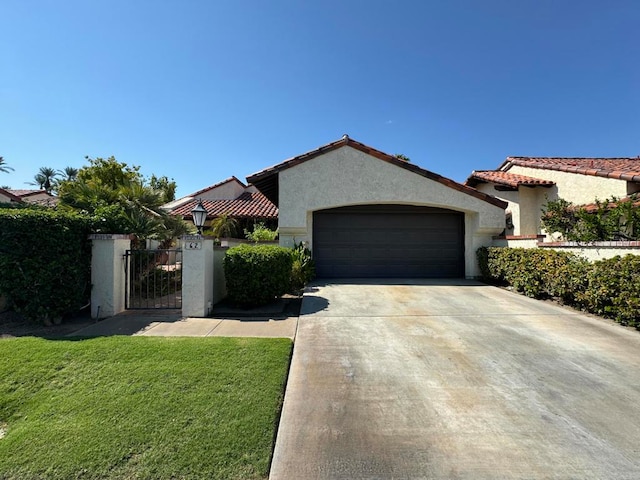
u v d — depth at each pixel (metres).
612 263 6.73
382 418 3.44
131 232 9.70
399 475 2.65
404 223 13.60
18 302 6.62
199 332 6.30
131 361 4.68
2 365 4.54
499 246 12.48
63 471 2.70
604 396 3.87
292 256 10.22
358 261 13.50
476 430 3.23
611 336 5.97
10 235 6.48
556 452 2.91
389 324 6.84
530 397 3.85
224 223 19.69
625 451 2.91
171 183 33.53
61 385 4.08
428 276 13.52
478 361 4.91
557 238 11.38
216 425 3.26
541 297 9.29
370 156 12.66
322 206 12.55
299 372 4.55
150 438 3.07
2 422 3.49
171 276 11.67
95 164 15.64
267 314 7.75
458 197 12.71
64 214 7.04
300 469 2.72
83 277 7.29
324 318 7.32
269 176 12.89
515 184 13.27
